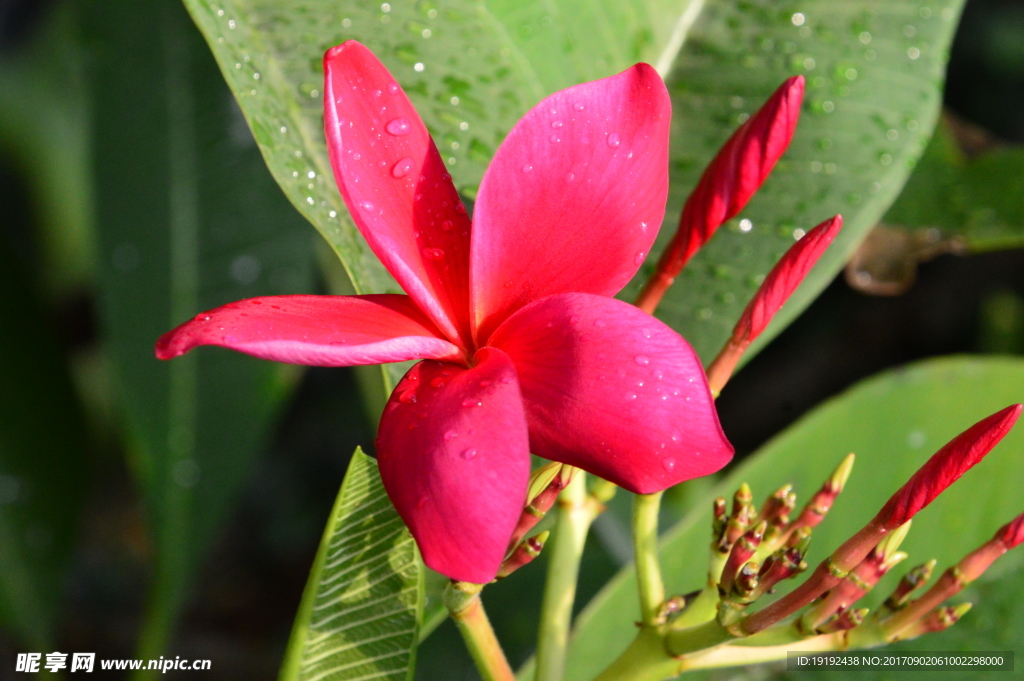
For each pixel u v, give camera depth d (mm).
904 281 517
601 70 474
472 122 455
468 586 402
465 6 459
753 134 406
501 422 372
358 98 391
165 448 526
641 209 393
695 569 479
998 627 482
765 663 481
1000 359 501
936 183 518
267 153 427
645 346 376
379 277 433
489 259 391
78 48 521
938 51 478
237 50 431
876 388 500
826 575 401
